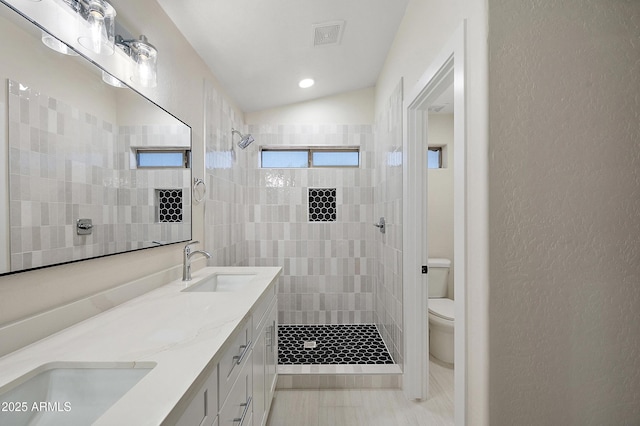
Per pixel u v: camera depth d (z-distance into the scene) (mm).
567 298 1008
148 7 1484
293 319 3227
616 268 1024
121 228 1248
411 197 1986
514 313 993
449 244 3113
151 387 632
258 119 3223
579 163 1007
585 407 1017
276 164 3309
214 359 791
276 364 2088
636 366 1029
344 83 2984
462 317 1122
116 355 777
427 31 1569
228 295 1355
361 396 2082
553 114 995
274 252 3219
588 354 1016
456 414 1174
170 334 915
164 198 1581
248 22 1813
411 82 1861
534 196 994
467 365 1109
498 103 978
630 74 1021
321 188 3221
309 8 1789
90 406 733
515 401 994
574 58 1001
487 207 982
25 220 844
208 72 2225
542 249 999
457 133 1166
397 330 2277
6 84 792
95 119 1106
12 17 810
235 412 1067
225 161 2572
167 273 1596
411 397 2031
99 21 1079
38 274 893
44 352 797
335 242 3225
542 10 990
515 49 981
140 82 1392
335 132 3213
